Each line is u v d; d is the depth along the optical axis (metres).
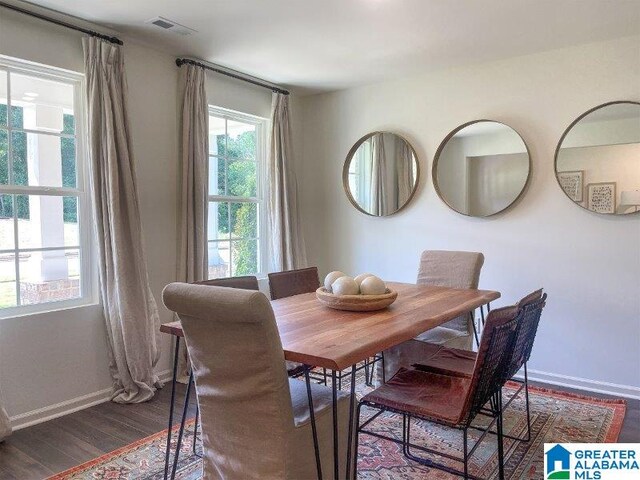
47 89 2.94
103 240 3.03
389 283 3.33
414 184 4.09
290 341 1.80
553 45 3.35
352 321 2.12
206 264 3.64
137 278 3.11
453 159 3.90
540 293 2.28
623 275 3.26
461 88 3.85
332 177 4.61
